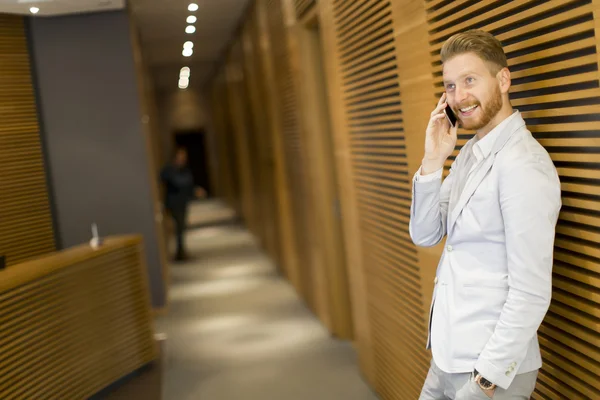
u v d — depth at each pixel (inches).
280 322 254.2
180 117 825.5
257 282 331.9
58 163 271.3
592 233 73.3
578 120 76.5
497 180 73.0
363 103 154.6
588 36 72.3
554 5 74.3
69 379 174.9
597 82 72.2
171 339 246.7
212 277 355.6
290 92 247.1
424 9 109.5
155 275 282.7
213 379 199.2
